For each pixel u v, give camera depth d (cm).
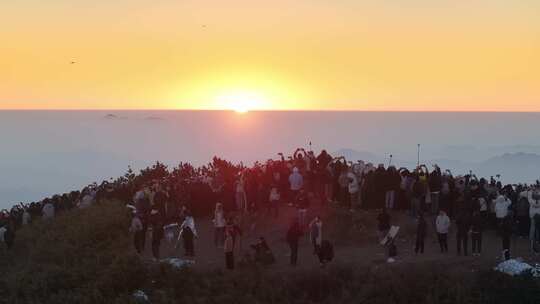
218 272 2328
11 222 3269
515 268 2205
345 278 2264
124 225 2967
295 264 2419
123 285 2239
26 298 2220
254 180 2958
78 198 3666
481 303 2055
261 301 2144
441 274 2212
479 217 2447
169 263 2345
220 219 2698
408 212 2981
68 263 2584
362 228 2805
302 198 2769
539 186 2792
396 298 2127
